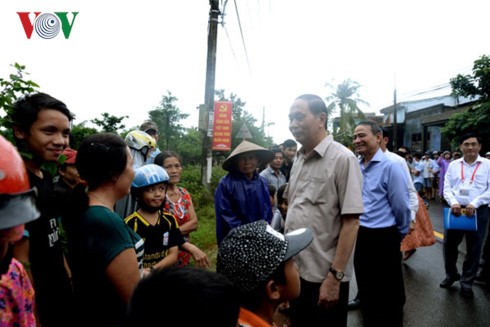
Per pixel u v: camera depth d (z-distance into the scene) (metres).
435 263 5.33
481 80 11.83
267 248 1.29
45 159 1.69
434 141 19.72
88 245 1.40
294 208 2.36
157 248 2.33
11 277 1.17
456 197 4.23
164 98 19.70
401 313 3.01
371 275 3.05
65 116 1.72
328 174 2.19
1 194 0.75
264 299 1.30
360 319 3.59
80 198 1.48
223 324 0.78
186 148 16.64
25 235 1.46
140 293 0.77
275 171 5.08
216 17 8.61
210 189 8.98
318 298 2.22
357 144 3.19
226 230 2.85
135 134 3.48
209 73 8.72
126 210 2.80
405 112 23.67
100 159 1.45
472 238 4.05
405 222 3.04
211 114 8.78
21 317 1.20
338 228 2.22
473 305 3.80
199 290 0.76
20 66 1.85
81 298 1.44
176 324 0.73
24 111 1.63
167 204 3.05
